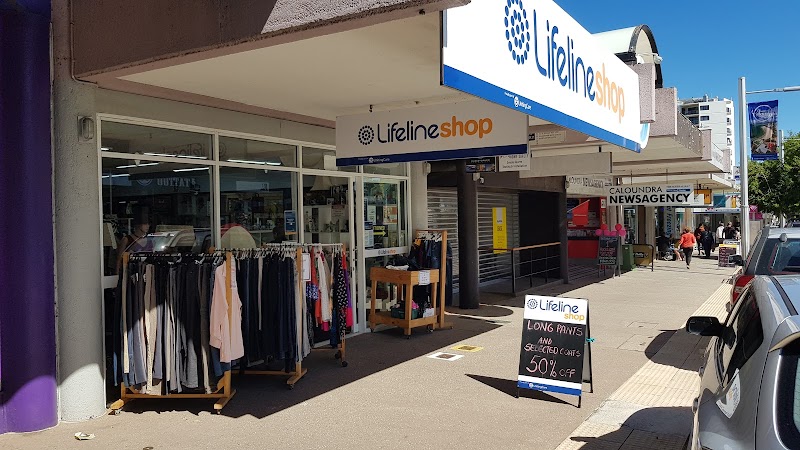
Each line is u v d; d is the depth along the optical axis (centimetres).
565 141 965
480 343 880
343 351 756
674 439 515
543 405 606
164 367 578
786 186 3894
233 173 746
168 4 481
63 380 552
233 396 631
